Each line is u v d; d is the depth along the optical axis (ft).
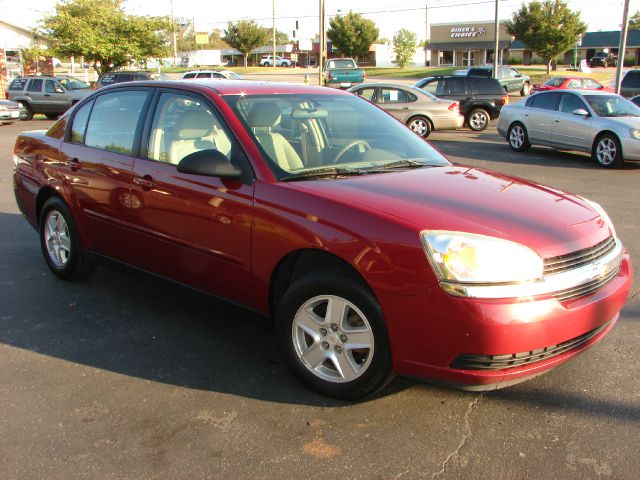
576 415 10.22
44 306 15.14
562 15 155.74
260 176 11.18
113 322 14.19
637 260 19.34
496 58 104.37
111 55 105.70
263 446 9.37
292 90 14.02
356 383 10.12
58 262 16.92
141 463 8.97
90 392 11.01
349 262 9.67
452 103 57.21
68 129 16.30
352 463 8.94
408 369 9.47
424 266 9.02
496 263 8.87
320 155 12.47
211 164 11.10
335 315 10.20
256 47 250.37
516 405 10.53
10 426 9.91
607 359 12.28
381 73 184.75
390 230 9.36
